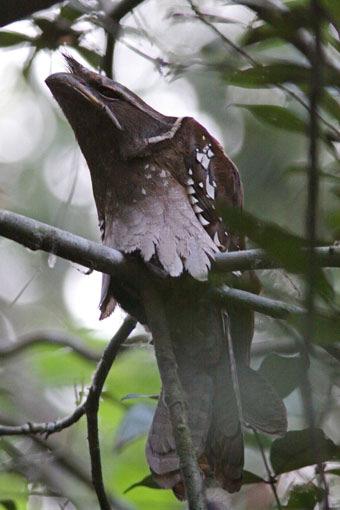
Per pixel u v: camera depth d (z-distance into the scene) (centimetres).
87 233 1858
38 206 1888
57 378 1509
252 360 1066
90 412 984
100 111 998
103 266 912
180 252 936
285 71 820
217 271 908
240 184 1073
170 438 907
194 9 963
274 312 862
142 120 1021
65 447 1372
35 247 860
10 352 1359
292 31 841
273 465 894
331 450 852
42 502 1280
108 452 1430
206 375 954
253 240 584
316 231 587
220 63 960
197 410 932
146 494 1359
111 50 1097
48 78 1002
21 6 871
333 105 783
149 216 970
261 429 891
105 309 980
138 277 931
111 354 977
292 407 1034
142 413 1042
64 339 1365
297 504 896
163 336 906
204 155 1034
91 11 1045
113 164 1005
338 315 612
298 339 754
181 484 891
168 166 1009
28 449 1301
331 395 891
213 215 1018
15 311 1809
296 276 657
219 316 956
